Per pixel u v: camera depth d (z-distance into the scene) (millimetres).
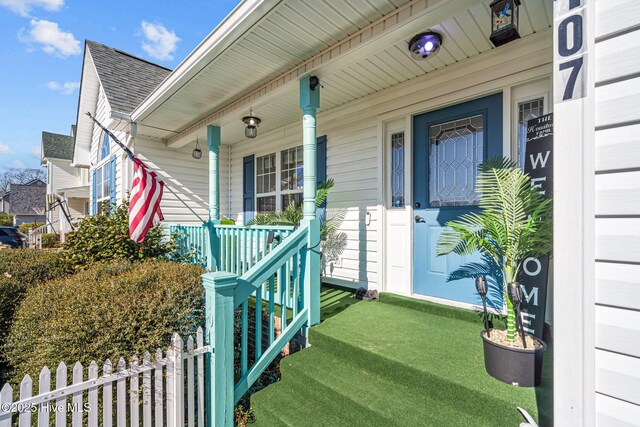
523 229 1967
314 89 2941
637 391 938
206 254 4227
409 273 3385
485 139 2883
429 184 3279
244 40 2566
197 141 5289
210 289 2041
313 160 2865
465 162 3039
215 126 4453
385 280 3637
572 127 1049
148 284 2666
